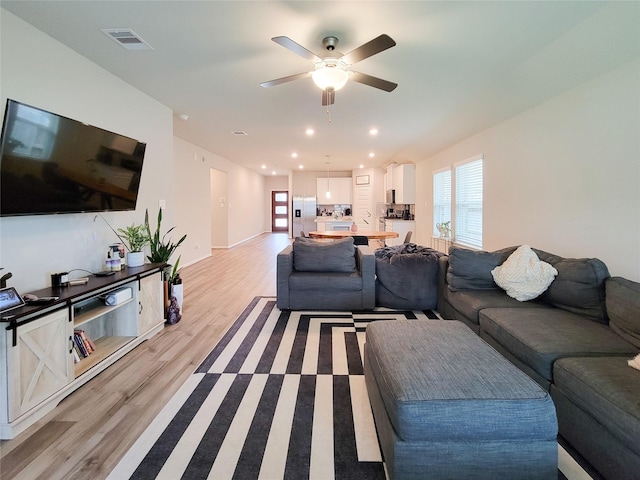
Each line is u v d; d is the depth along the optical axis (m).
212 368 2.46
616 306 2.02
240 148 7.06
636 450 1.24
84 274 2.73
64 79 2.50
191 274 5.80
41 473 1.49
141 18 2.17
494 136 4.33
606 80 2.59
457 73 3.07
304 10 2.09
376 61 2.82
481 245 4.76
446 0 1.99
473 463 1.33
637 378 1.47
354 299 3.71
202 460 1.56
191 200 6.66
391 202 8.96
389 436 1.42
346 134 5.62
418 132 5.46
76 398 2.07
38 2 1.98
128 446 1.66
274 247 9.29
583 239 2.87
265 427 1.80
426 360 1.63
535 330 2.05
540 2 2.01
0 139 1.85
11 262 2.12
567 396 1.63
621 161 2.48
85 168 2.49
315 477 1.47
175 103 3.89
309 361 2.57
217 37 2.41
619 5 2.01
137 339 2.80
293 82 3.27
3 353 1.69
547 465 1.34
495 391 1.38
